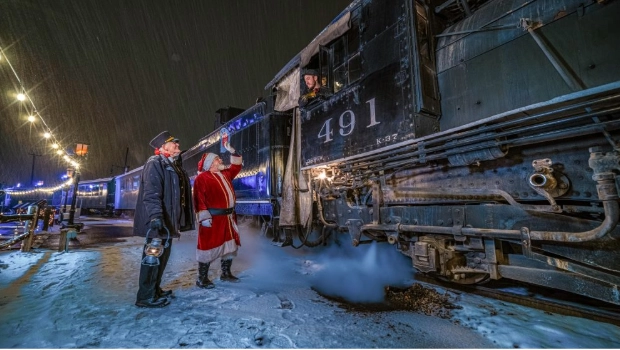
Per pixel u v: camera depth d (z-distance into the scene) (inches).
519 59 97.7
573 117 77.4
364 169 148.3
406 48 120.9
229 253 144.6
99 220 703.7
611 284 78.1
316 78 176.1
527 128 86.4
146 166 115.5
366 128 138.4
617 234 78.2
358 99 145.3
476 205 106.0
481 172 108.0
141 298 110.0
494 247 102.3
